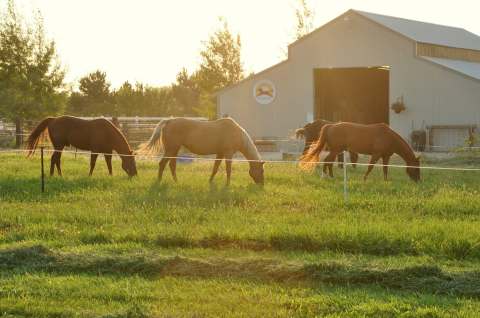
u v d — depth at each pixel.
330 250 11.19
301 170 22.95
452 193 16.70
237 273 9.90
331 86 46.19
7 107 45.84
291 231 11.76
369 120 49.31
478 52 49.50
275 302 8.62
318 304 8.54
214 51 61.94
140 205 15.07
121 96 74.69
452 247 10.84
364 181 20.14
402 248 11.04
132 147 43.12
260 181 19.09
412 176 20.73
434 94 40.19
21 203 15.62
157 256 10.61
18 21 47.06
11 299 8.82
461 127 38.97
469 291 8.90
